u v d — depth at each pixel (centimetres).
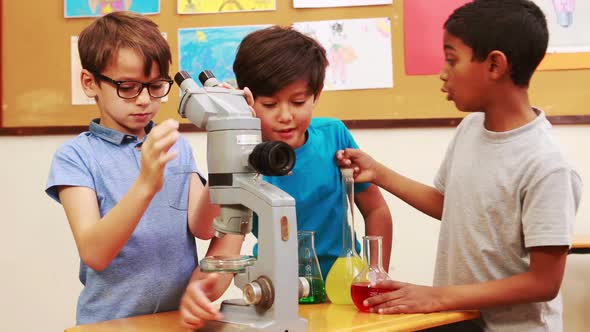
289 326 87
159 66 118
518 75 113
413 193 134
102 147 120
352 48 210
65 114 216
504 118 115
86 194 112
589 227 207
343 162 131
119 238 94
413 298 105
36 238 218
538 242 104
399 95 209
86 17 215
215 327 90
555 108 207
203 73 100
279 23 211
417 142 211
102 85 116
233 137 89
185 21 213
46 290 218
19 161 218
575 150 208
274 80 113
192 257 124
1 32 217
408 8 208
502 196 113
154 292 117
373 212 140
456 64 115
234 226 90
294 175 129
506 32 110
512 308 111
